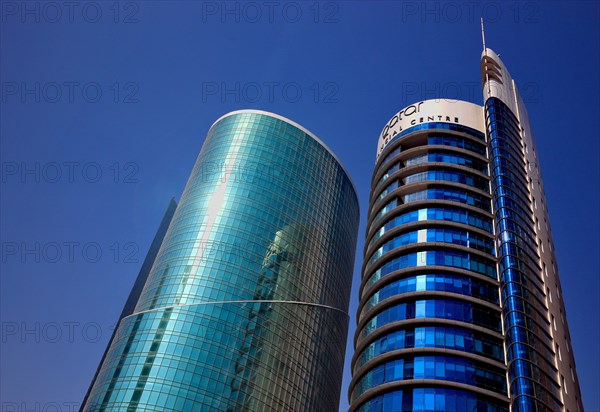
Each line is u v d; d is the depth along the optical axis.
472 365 81.69
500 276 91.88
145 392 119.88
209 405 122.00
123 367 125.12
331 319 163.00
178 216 159.75
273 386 134.88
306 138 184.88
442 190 104.06
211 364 127.94
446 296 89.06
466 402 77.81
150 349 127.44
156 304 137.62
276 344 141.38
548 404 78.00
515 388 78.12
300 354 146.38
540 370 80.62
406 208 103.62
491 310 88.38
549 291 95.44
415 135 115.38
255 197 161.75
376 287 97.19
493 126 111.38
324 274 167.50
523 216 100.12
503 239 94.94
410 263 94.81
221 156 170.25
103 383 124.25
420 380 80.38
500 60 126.56
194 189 164.75
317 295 161.25
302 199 171.50
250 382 130.88
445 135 112.69
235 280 144.38
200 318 134.38
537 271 94.81
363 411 83.38
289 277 155.00
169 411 117.81
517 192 103.06
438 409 77.12
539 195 110.88
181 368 124.81
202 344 130.25
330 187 184.75
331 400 153.62
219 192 160.75
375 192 113.88
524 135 117.19
